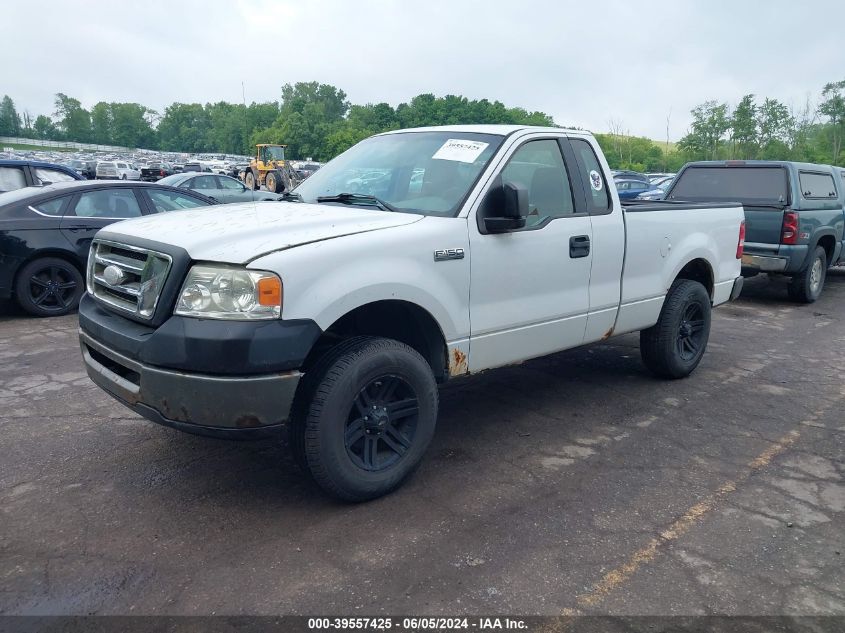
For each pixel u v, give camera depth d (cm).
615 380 588
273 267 312
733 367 636
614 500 373
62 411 492
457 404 524
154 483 384
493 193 403
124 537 328
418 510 358
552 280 441
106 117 17575
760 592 294
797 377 607
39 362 614
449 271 379
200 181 1758
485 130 441
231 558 312
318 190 461
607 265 482
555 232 439
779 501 375
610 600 286
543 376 596
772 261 915
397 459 372
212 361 306
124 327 341
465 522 346
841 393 564
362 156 478
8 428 460
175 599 282
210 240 326
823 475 409
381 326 409
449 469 409
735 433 473
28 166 1135
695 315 587
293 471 402
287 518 348
